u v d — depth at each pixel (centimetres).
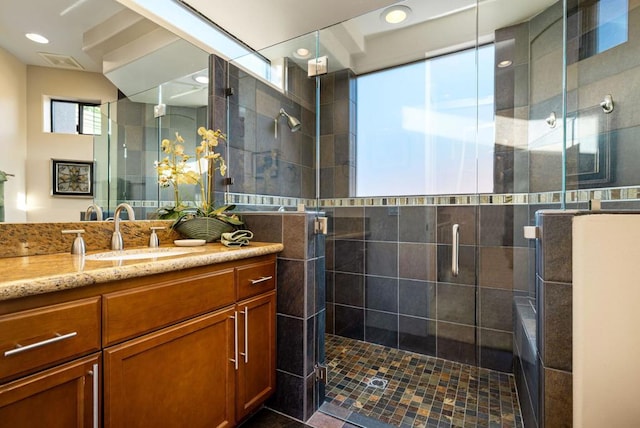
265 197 217
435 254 216
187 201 183
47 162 125
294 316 150
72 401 77
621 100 138
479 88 198
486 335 197
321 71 235
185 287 106
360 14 185
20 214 115
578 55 154
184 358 106
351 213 246
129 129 156
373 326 237
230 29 198
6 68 114
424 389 174
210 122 188
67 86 132
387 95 232
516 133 185
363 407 158
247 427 143
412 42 209
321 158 254
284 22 192
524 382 144
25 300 69
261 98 214
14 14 117
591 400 93
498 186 192
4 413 65
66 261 100
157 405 97
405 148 227
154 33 165
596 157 146
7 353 65
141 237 154
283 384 153
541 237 101
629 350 91
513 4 176
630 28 137
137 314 92
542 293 100
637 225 91
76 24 135
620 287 91
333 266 250
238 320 129
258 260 142
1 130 112
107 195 146
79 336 78
